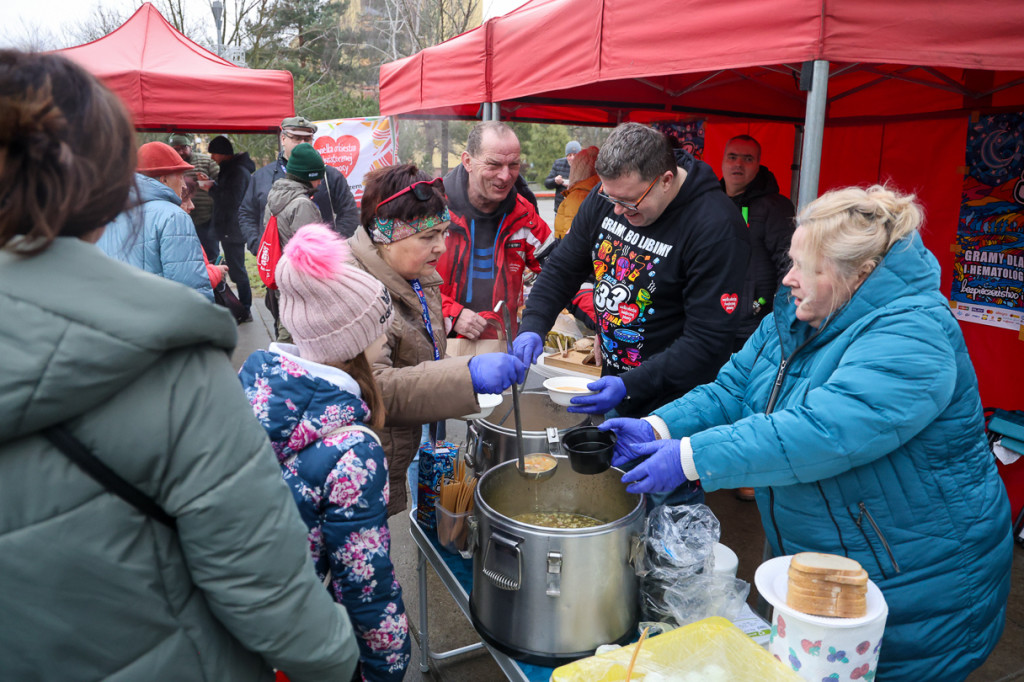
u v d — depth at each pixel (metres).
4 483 0.69
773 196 3.72
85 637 0.74
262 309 8.26
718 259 2.07
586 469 1.46
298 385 1.23
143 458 0.73
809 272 1.40
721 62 2.14
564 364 3.30
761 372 1.65
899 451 1.39
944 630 1.46
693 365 2.08
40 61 0.70
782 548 1.60
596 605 1.32
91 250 0.71
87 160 0.70
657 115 6.01
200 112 5.84
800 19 1.90
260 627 0.83
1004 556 1.51
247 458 0.81
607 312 2.41
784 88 4.68
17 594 0.70
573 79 2.82
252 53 14.58
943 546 1.43
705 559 1.42
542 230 3.29
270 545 0.82
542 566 1.30
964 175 3.69
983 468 1.47
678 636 1.21
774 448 1.36
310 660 0.88
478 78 3.57
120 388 0.71
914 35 1.84
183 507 0.76
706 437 1.41
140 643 0.78
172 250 2.93
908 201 1.39
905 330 1.33
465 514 1.75
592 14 2.65
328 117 14.66
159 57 6.01
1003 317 3.49
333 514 1.25
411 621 2.76
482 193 2.96
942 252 3.83
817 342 1.47
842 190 1.44
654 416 1.72
